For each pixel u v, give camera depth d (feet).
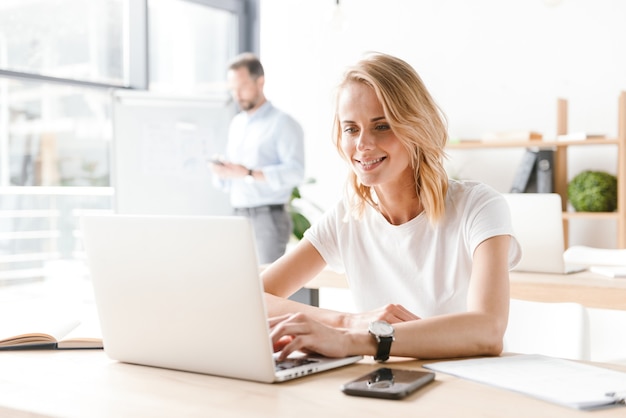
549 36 14.71
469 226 4.99
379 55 4.87
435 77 15.83
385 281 5.46
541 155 13.87
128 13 15.65
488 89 15.31
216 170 13.25
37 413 3.23
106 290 4.09
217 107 14.76
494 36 15.21
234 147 14.14
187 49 16.94
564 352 7.04
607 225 14.33
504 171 15.23
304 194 17.21
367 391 3.35
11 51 13.53
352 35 16.70
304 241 5.74
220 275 3.62
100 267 4.07
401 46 16.15
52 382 3.76
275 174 13.34
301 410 3.16
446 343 4.13
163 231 3.77
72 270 15.40
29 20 13.80
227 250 3.57
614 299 7.13
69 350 4.57
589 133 14.43
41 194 14.58
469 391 3.44
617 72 14.16
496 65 15.23
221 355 3.74
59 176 14.79
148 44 15.94
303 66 17.29
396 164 4.84
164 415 3.14
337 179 16.90
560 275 7.73
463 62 15.53
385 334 4.05
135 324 4.02
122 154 14.46
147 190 14.57
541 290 7.36
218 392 3.50
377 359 4.08
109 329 4.16
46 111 14.34
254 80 13.67
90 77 14.96
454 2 15.56
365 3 16.51
